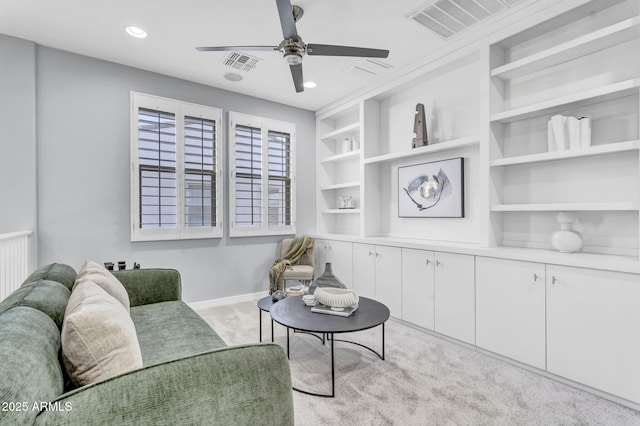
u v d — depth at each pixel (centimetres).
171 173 363
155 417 84
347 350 267
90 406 80
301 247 433
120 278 241
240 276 416
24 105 287
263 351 106
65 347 105
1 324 96
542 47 263
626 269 186
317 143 493
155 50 309
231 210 405
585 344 204
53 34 281
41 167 298
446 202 340
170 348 165
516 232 281
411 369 234
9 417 67
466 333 272
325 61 331
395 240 355
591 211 240
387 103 411
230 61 330
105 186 328
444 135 343
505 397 198
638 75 214
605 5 226
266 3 240
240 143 415
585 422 174
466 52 292
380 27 272
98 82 324
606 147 210
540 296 225
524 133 275
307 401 193
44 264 298
